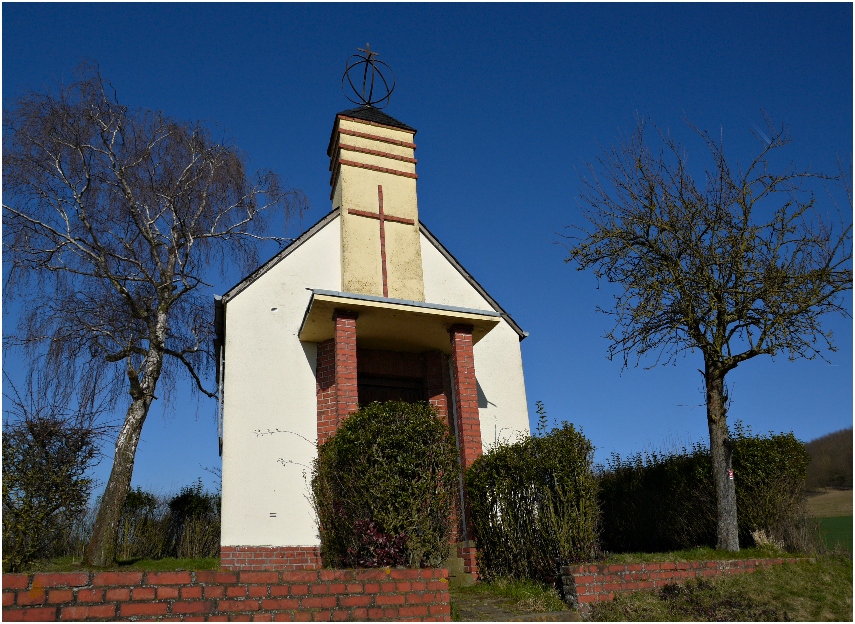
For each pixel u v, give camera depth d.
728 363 10.73
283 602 6.16
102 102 13.62
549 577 8.59
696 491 11.98
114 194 13.58
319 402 11.93
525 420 13.43
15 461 8.47
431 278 13.75
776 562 9.49
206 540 17.64
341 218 13.25
